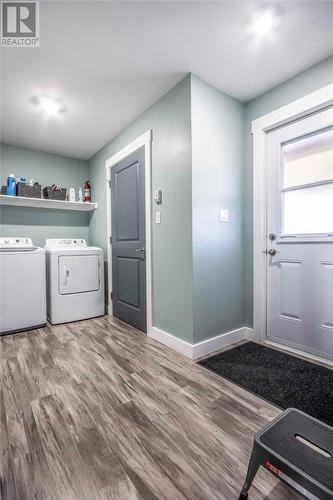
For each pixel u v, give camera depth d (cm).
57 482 98
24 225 342
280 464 83
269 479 99
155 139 237
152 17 147
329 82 183
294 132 210
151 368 187
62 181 371
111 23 151
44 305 283
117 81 206
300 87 200
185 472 102
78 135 306
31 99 230
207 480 98
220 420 132
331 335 192
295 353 211
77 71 194
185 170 204
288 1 138
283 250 220
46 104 238
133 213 274
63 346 228
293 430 97
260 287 233
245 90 222
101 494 93
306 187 206
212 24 153
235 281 238
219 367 188
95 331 267
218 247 221
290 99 207
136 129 265
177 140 211
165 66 190
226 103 226
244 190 244
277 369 185
